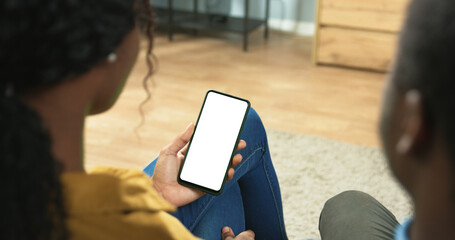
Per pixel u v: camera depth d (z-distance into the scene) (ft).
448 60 1.05
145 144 7.73
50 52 1.35
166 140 7.88
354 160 7.07
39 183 1.38
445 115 1.10
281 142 7.57
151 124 8.33
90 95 1.55
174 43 12.51
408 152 1.21
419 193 1.27
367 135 8.00
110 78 1.58
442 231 1.25
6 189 1.34
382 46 10.62
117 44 1.49
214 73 10.63
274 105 9.09
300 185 6.54
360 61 10.91
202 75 10.50
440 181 1.18
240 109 3.33
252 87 9.93
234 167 3.67
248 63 11.26
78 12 1.35
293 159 7.13
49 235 1.44
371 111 8.87
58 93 1.47
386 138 1.30
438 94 1.09
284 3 13.37
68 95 1.49
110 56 1.50
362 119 8.56
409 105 1.16
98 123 8.25
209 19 13.01
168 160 3.27
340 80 10.36
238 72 10.71
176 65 11.00
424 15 1.10
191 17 13.23
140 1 1.65
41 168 1.38
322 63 11.20
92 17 1.38
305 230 5.73
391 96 1.25
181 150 3.40
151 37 1.96
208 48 12.20
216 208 3.61
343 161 7.06
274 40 12.85
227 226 3.64
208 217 3.54
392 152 1.29
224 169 3.25
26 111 1.38
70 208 1.53
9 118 1.33
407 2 1.20
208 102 3.37
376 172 6.79
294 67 11.05
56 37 1.34
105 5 1.42
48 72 1.37
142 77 10.24
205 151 3.27
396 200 6.20
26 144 1.34
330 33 10.94
